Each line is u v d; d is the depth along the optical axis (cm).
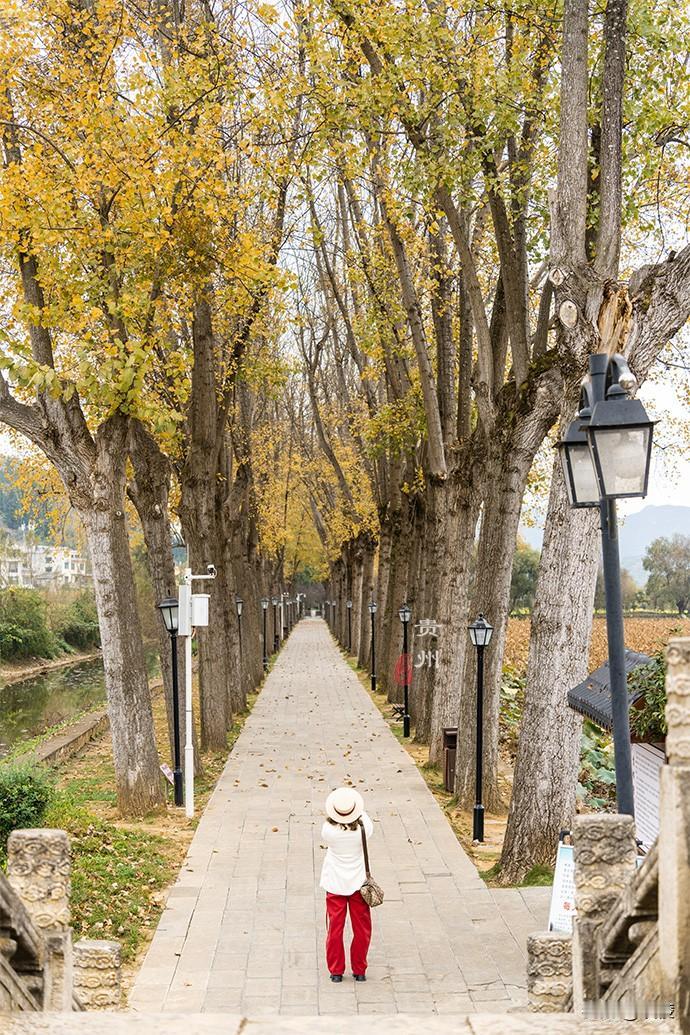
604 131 1192
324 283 3372
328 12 1455
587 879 441
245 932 1130
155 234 1510
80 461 1670
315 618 12762
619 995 373
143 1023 344
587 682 1294
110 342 1591
